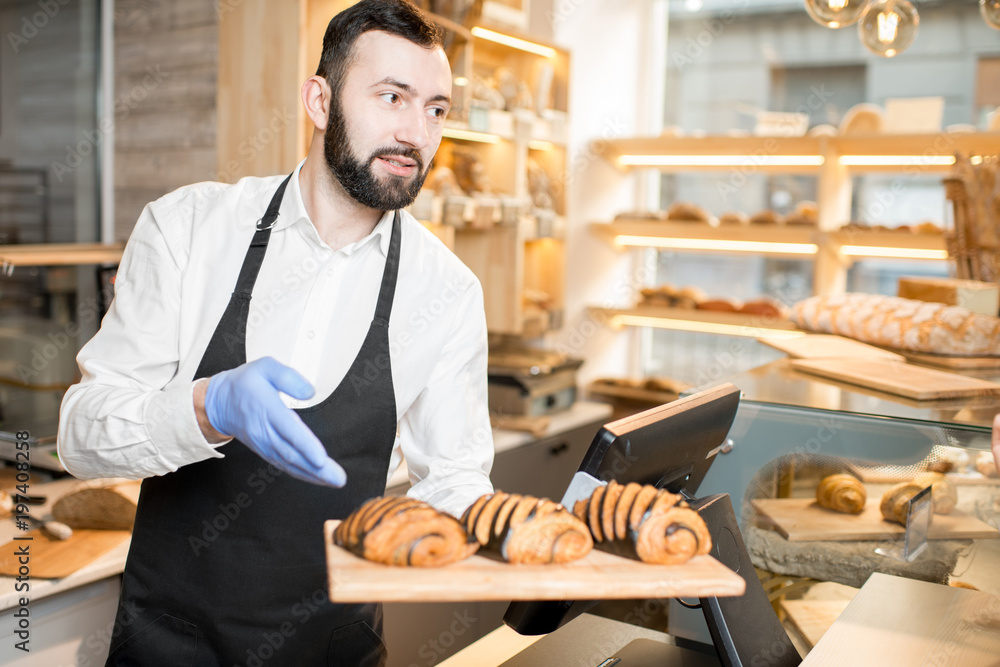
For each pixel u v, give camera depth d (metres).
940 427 1.11
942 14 3.43
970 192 2.18
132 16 2.47
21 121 2.38
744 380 1.40
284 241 1.19
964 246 2.19
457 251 2.97
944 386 1.28
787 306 3.71
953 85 3.45
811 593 1.19
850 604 1.02
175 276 1.18
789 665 0.98
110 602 1.62
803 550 1.18
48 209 2.47
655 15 3.79
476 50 3.09
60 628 1.53
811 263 3.65
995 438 0.96
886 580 1.09
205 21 2.32
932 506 1.12
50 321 2.17
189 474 1.17
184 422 0.91
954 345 1.60
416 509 0.71
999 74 3.37
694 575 0.69
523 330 2.94
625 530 0.72
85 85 2.52
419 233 1.30
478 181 2.79
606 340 3.73
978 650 0.91
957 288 1.88
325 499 1.19
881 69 3.55
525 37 2.91
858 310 1.83
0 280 2.08
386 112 1.04
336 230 1.19
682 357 3.86
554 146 3.20
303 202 1.19
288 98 2.19
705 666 0.97
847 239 3.18
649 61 3.80
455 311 1.29
